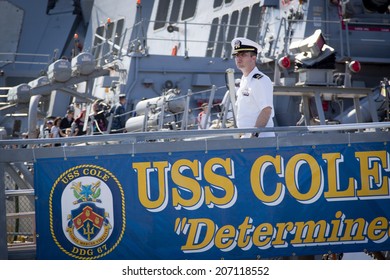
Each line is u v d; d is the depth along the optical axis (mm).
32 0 62531
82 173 14688
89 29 55656
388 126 15109
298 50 25578
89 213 14688
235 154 14969
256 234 14992
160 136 14789
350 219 15180
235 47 16141
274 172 15055
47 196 14633
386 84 28469
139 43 39969
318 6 35469
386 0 36062
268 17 37406
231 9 41250
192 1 44688
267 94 15953
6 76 57500
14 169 16438
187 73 37938
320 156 15148
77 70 40781
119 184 14750
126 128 32312
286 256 15094
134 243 14750
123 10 51938
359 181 15188
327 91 24922
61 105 45562
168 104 30656
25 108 43438
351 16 35781
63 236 14633
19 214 16797
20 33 61438
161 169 14805
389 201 15242
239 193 14953
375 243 15242
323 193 15148
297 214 15062
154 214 14789
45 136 36188
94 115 34938
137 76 37719
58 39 61156
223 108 25109
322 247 15164
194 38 43688
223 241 14930
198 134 14867
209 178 14883
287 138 15094
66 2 62969
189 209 14844
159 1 46969
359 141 15219
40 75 51656
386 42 35812
